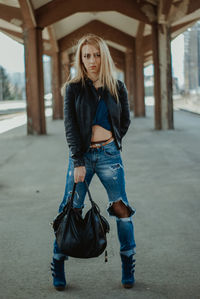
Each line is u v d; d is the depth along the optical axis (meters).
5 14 16.05
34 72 15.91
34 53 15.93
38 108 15.82
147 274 3.09
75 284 2.95
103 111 2.73
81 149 2.73
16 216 4.73
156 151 9.88
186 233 4.01
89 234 2.60
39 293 2.82
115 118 2.76
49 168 7.98
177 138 12.67
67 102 2.75
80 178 2.70
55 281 2.86
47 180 6.83
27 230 4.21
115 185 2.79
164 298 2.69
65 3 15.72
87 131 2.71
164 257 3.41
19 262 3.38
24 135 15.64
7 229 4.25
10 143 12.73
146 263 3.29
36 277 3.08
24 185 6.47
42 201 5.43
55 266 2.85
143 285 2.90
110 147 2.77
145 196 5.55
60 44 25.77
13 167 8.20
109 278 3.04
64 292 2.82
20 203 5.35
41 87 15.98
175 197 5.45
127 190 5.91
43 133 15.90
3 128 20.03
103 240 2.63
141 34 23.91
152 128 16.88
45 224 4.40
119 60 33.09
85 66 2.76
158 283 2.92
